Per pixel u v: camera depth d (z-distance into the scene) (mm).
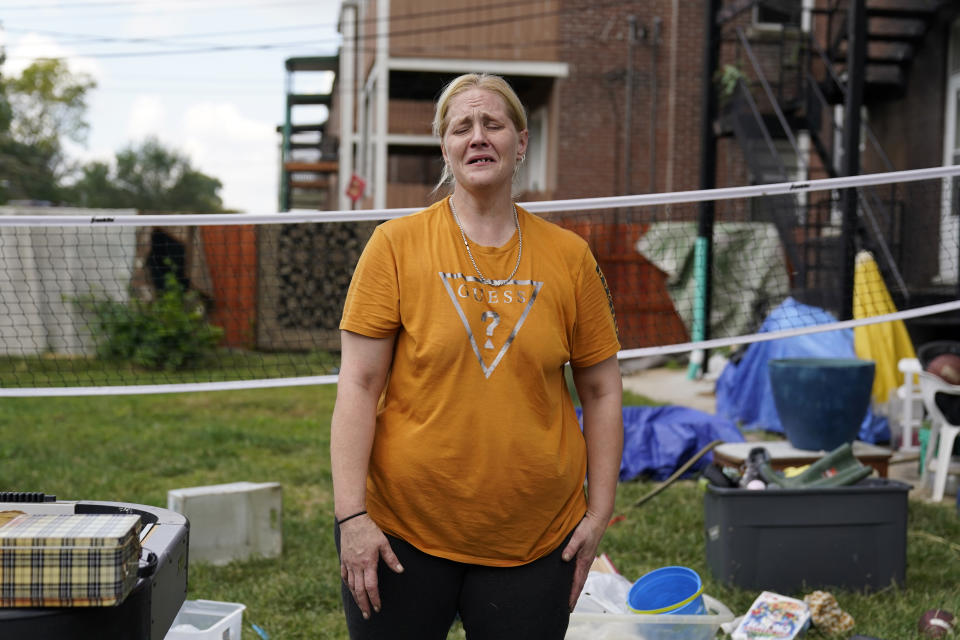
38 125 54094
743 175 17453
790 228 12109
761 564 4738
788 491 4723
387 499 2365
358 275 2383
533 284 2361
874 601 4590
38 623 1870
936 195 11828
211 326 14734
